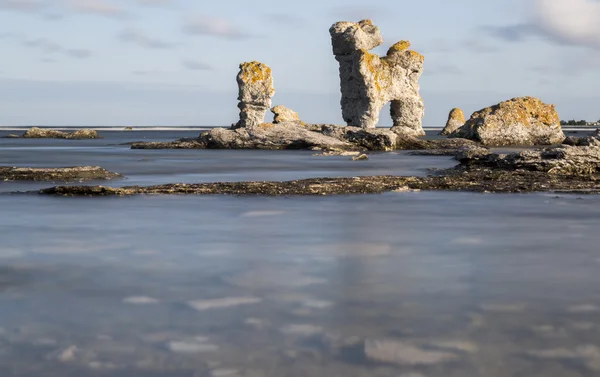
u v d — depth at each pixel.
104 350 6.37
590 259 10.18
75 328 6.97
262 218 14.52
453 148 57.06
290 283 8.74
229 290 8.41
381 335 6.75
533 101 62.28
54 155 43.88
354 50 78.44
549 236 12.25
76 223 13.80
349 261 10.05
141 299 8.01
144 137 110.69
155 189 19.62
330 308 7.65
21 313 7.46
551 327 6.96
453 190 20.38
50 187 20.50
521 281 8.84
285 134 55.69
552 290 8.38
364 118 77.75
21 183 22.81
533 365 6.00
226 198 18.16
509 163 26.97
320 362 6.10
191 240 11.81
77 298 8.05
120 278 9.02
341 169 31.44
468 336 6.71
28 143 72.00
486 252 10.73
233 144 55.66
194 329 6.94
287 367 5.99
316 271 9.40
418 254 10.56
